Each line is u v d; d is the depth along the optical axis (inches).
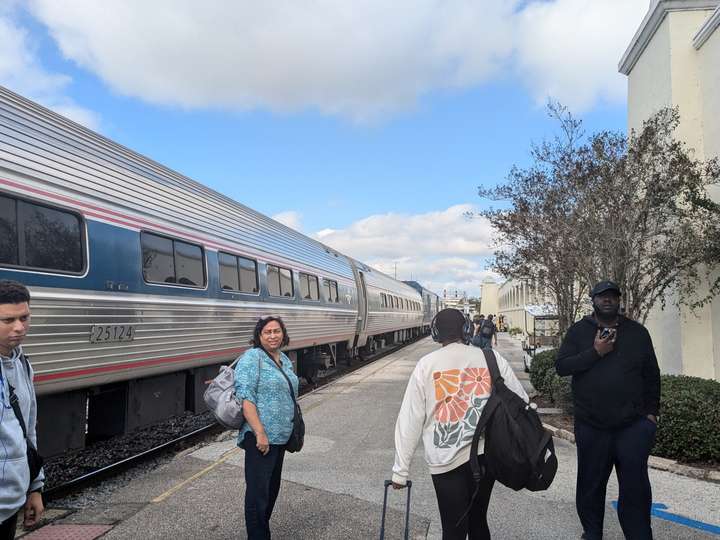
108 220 253.3
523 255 403.9
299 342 514.3
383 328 947.3
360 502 191.5
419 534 164.4
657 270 335.3
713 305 326.0
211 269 346.3
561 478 217.2
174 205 316.8
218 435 327.6
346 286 692.7
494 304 2760.8
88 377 237.1
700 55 349.1
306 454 256.1
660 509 181.3
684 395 236.8
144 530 167.3
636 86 420.5
